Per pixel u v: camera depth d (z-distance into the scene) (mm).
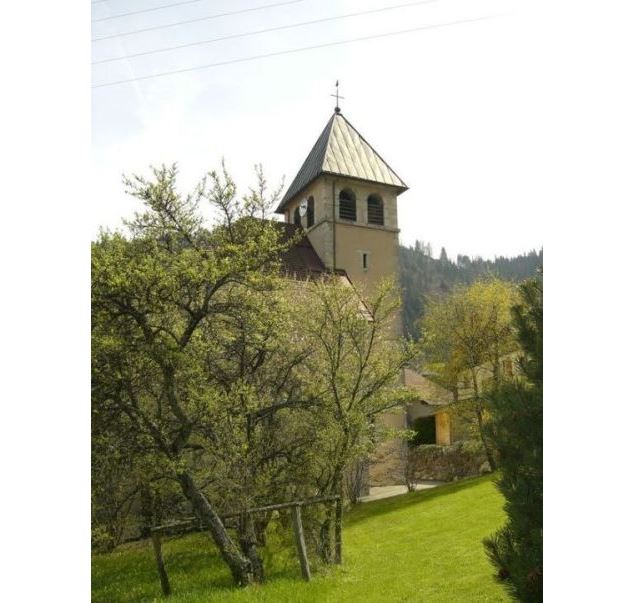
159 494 9562
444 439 29484
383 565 9797
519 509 4457
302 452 10109
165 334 8930
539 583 4250
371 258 28922
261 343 9734
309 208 30062
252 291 9680
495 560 4695
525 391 4734
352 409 10219
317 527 10133
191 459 9781
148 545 11633
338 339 10289
